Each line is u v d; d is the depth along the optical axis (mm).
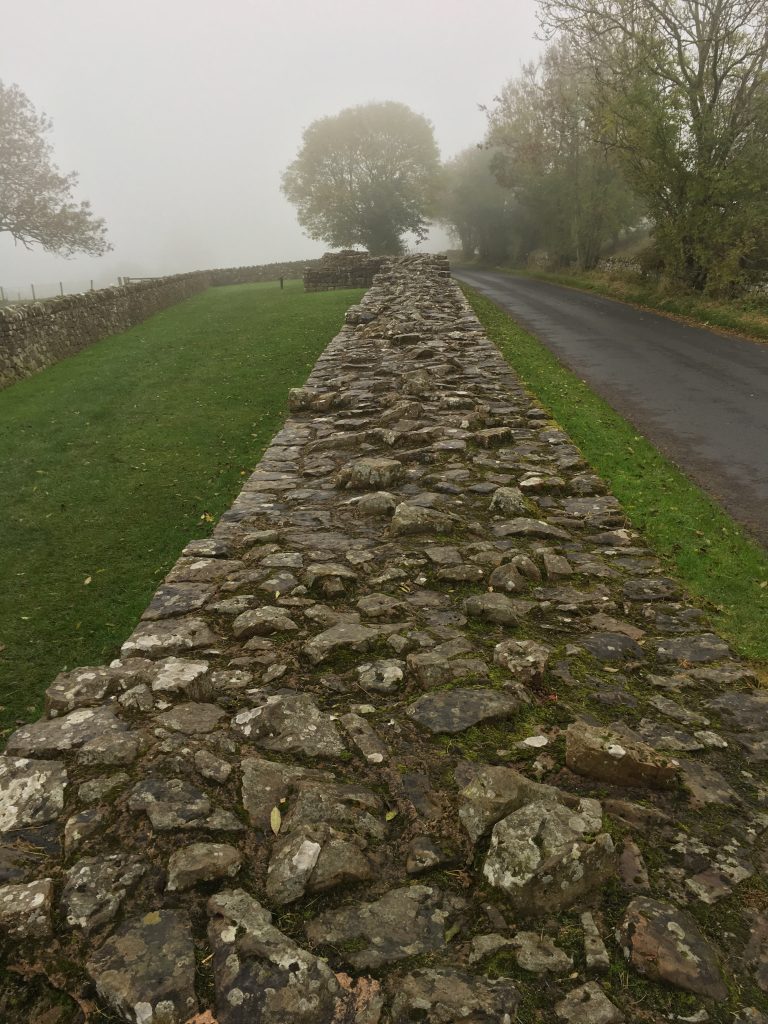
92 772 3033
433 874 2604
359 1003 2119
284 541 5676
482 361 12031
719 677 4027
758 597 5379
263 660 4008
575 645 4285
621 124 24719
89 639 6184
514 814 2691
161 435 11734
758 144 22453
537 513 6285
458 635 4285
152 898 2455
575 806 2842
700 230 23875
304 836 2639
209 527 8297
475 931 2377
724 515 7113
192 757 3129
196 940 2309
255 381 15008
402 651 4094
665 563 5770
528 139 41594
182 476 9906
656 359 15516
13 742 3225
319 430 8805
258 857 2646
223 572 5152
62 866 2568
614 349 16812
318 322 21859
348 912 2430
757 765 3299
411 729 3414
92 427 12336
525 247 59688
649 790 3062
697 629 4586
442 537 5723
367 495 6383
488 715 3498
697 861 2686
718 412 11086
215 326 23406
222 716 3484
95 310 21875
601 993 2158
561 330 19891
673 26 22266
